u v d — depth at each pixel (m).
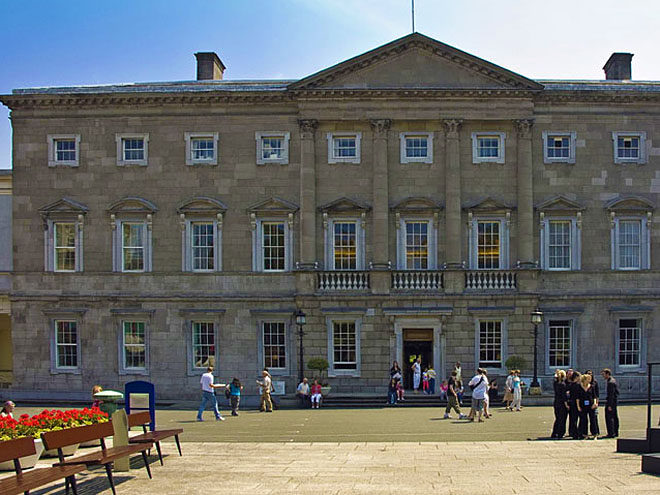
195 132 37.00
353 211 36.31
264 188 36.81
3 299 38.31
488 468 15.44
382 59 36.50
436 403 33.22
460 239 36.12
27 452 12.47
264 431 23.59
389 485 13.71
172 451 18.64
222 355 36.44
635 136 36.94
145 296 36.56
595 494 12.40
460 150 36.59
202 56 40.66
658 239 36.66
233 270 36.56
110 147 37.19
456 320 35.75
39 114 37.38
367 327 35.78
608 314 36.38
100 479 14.88
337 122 36.62
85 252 36.97
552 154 36.94
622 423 24.61
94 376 36.69
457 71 36.50
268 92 36.50
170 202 36.97
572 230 36.66
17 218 37.25
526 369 35.62
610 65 41.59
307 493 13.06
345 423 25.89
